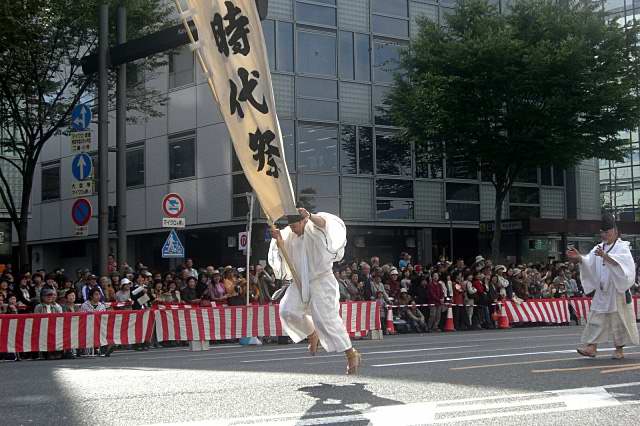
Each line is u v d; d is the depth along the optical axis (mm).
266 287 19781
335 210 29078
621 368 8930
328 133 29172
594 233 32062
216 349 16938
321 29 29328
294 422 5832
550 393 7047
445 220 31734
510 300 24266
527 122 26297
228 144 28219
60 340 15492
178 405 6848
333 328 7566
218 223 28516
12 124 25359
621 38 26312
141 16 23797
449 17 27516
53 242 36250
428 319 22688
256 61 8297
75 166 19562
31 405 7156
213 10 8406
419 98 26047
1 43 20484
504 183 29312
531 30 26578
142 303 18156
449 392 7207
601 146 26969
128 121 30547
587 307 25750
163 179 30734
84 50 26000
